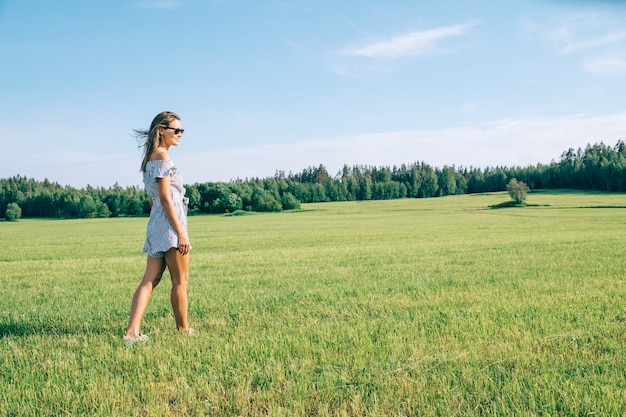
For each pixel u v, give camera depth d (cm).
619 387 326
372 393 324
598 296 657
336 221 5894
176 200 511
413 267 1121
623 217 5106
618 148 17812
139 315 494
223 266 1290
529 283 796
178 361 402
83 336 503
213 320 565
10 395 334
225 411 310
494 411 291
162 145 518
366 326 509
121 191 14838
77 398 328
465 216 6334
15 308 692
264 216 8506
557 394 314
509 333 459
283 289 816
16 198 13488
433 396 319
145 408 310
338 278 952
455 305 623
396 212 8425
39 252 2355
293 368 377
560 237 2208
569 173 14925
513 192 8900
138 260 1592
